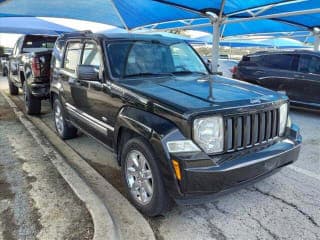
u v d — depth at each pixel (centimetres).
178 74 447
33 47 936
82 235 281
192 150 282
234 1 768
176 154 281
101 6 1048
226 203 362
